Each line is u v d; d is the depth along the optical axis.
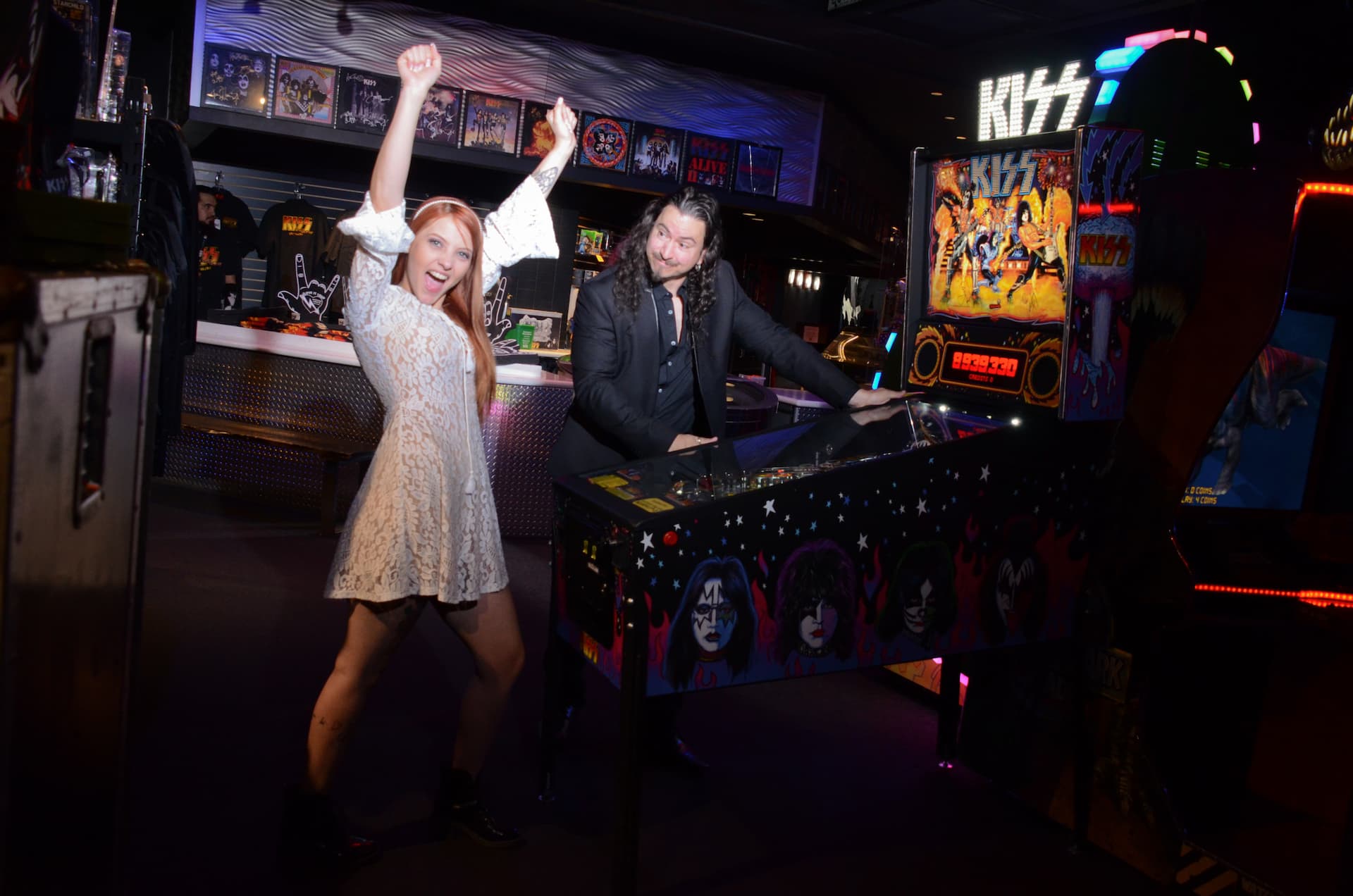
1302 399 2.85
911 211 2.79
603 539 2.10
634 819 2.06
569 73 8.31
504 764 2.83
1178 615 2.40
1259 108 5.04
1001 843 2.65
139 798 2.41
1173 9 5.79
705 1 6.96
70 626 1.06
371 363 2.15
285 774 2.61
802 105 9.05
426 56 2.00
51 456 0.96
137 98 4.43
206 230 8.26
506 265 2.40
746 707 3.45
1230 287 2.33
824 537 2.19
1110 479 2.54
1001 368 2.53
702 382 2.81
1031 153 2.41
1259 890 2.21
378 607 2.11
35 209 1.13
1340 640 2.38
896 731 3.35
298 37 7.56
